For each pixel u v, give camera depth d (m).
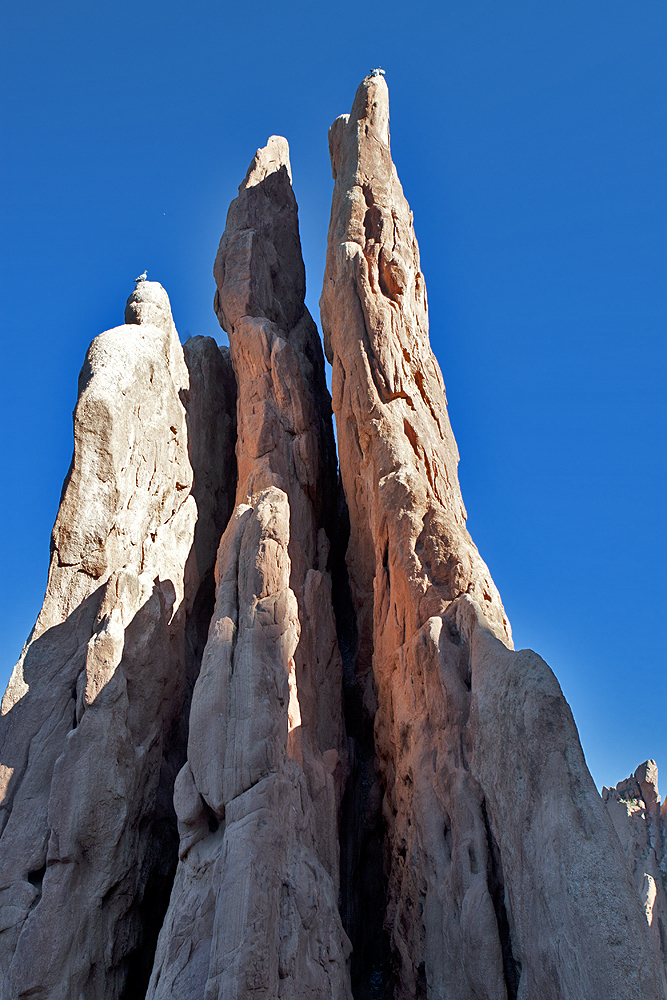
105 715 20.83
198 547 27.61
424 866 17.28
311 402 27.94
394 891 18.77
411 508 21.45
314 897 15.95
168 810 22.19
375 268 25.94
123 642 22.03
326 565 25.62
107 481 24.08
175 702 23.66
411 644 19.62
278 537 19.28
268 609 18.27
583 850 13.25
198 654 26.02
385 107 29.39
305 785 17.66
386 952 19.05
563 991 12.83
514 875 14.88
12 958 18.20
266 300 30.83
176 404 27.88
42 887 19.02
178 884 16.50
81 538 23.23
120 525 23.95
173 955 15.45
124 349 26.03
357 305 25.12
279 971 14.80
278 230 33.44
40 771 20.52
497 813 15.70
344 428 24.95
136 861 20.44
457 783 16.81
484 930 15.00
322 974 15.32
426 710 18.72
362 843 22.22
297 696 20.03
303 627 22.42
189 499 27.31
